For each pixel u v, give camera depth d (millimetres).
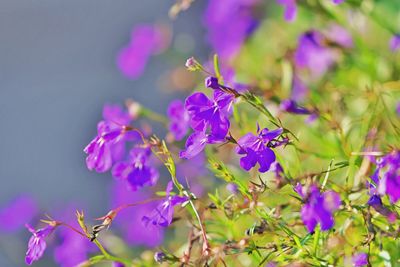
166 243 596
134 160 487
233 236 486
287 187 496
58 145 1252
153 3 1234
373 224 462
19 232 733
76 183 1157
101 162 488
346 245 475
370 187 464
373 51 581
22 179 1220
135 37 742
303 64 583
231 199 491
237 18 699
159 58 792
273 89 555
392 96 542
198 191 584
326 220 447
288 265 467
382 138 500
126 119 549
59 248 592
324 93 574
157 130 656
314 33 581
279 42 636
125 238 655
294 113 505
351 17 605
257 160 458
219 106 461
